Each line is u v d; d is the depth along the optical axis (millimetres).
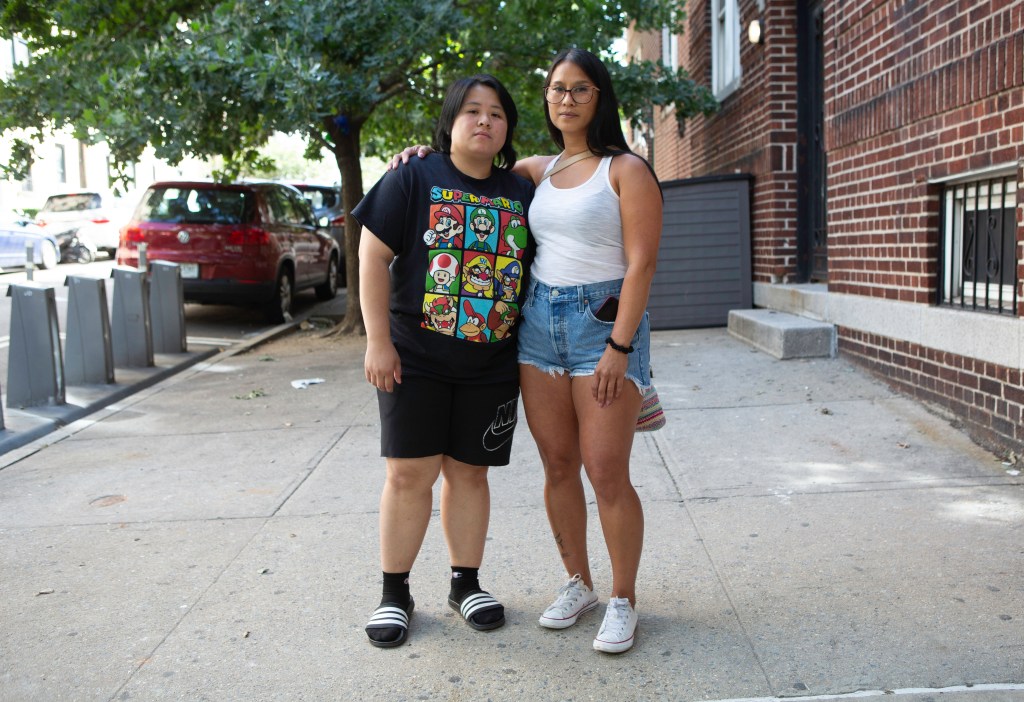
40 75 8820
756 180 9445
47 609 3455
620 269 2992
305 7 7887
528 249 3117
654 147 18016
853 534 3871
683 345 8461
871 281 6508
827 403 5926
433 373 3061
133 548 4047
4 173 9680
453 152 3059
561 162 3080
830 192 7230
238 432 6008
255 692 2852
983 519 3947
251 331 10750
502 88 3062
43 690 2889
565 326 2980
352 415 6375
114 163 8914
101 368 7289
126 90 8023
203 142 9055
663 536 3979
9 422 6062
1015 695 2652
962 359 5191
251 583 3645
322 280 13266
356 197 10219
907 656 2893
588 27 9211
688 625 3174
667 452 5148
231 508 4539
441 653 3055
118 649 3137
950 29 5207
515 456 5246
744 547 3809
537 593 3486
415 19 8430
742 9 9703
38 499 4758
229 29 8188
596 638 3023
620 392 2920
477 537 3277
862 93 6469
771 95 8820
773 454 5004
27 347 6406
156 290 8773
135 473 5168
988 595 3260
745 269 9617
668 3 9758
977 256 5254
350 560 3842
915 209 5746
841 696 2695
